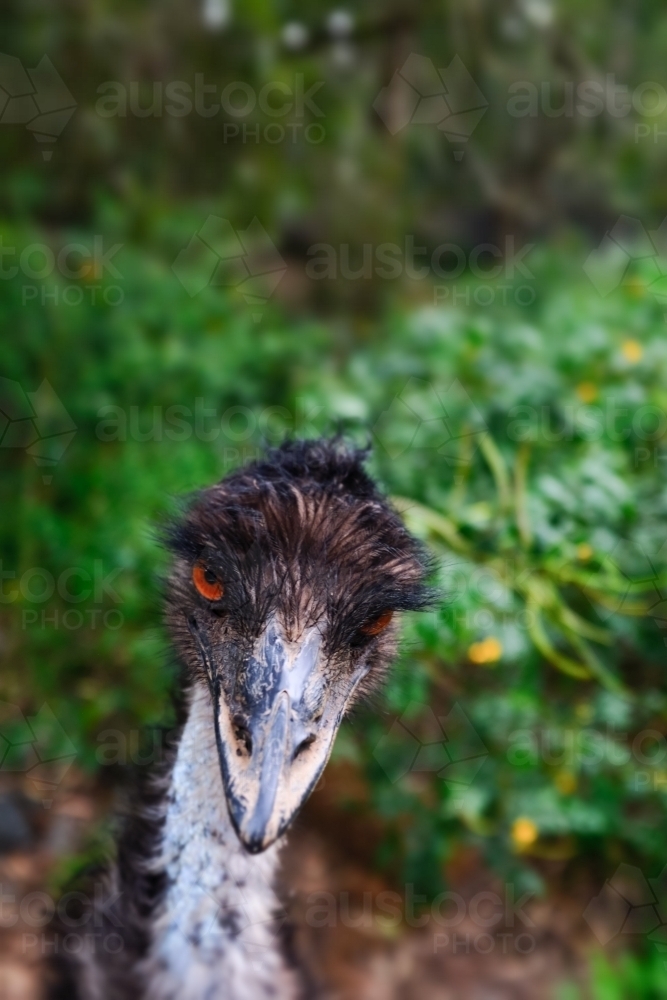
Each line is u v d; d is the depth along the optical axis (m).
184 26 15.02
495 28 16.22
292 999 6.79
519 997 9.05
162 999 6.34
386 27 15.95
